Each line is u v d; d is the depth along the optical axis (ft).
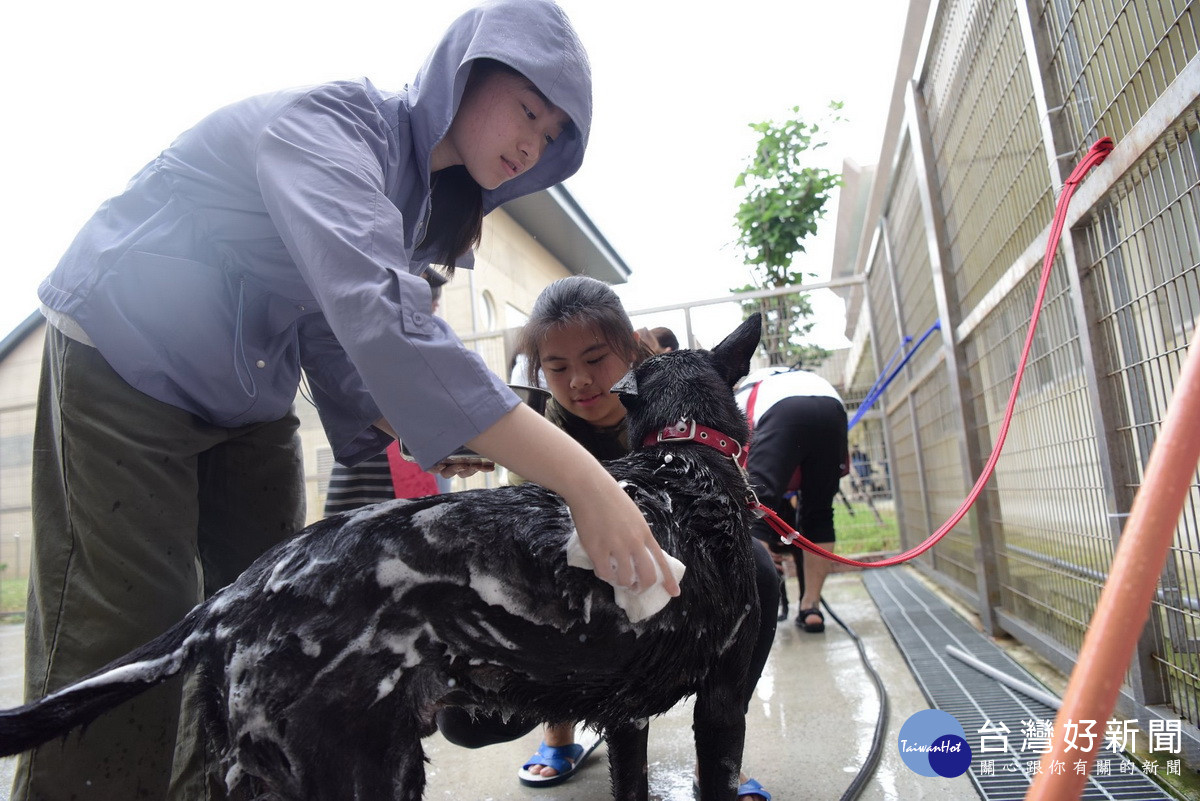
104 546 5.19
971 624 13.62
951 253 13.57
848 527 23.88
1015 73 9.80
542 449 3.95
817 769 7.95
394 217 4.60
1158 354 7.10
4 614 22.76
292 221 4.40
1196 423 2.66
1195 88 5.79
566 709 5.09
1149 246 7.07
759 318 6.95
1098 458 8.29
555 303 7.79
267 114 5.14
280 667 4.25
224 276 5.57
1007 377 11.48
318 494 21.22
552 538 4.83
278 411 6.30
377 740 4.28
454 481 21.97
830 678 11.10
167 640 4.48
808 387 12.36
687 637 5.17
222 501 6.56
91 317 5.12
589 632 4.80
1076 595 9.50
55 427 5.31
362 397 6.74
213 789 6.06
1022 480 11.25
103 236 5.31
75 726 4.10
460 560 4.62
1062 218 7.51
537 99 5.69
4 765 9.54
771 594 7.47
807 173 26.12
